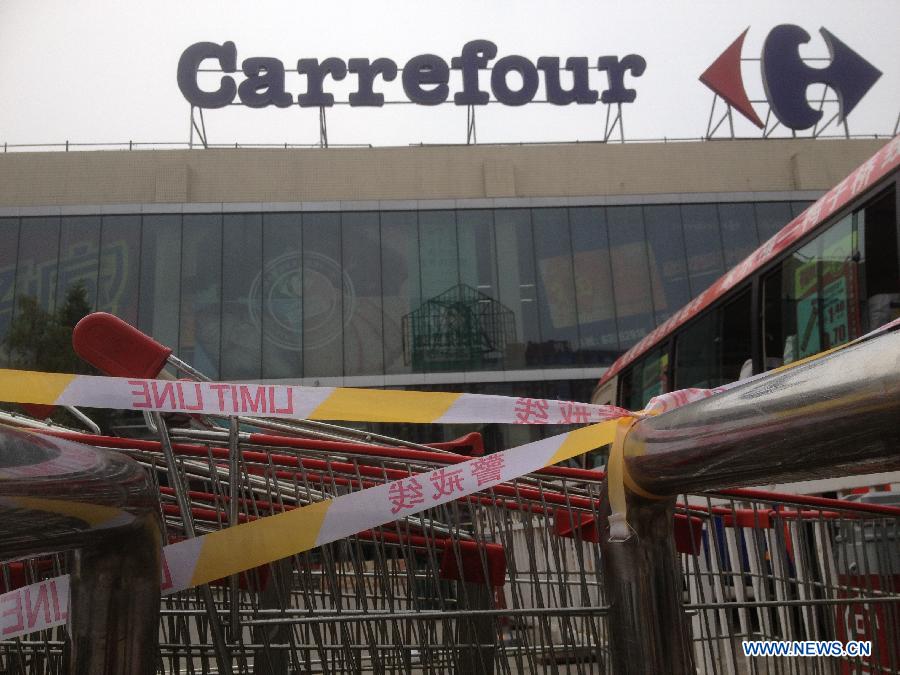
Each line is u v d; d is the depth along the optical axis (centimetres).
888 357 59
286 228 2291
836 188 514
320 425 231
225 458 207
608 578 124
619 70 2681
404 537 236
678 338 802
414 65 2683
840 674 281
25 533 77
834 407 64
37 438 83
